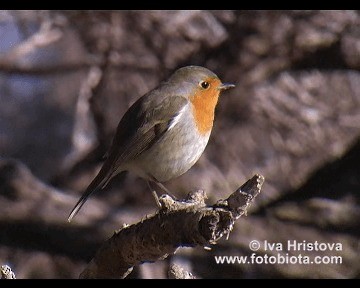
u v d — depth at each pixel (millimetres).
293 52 14156
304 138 14250
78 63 14203
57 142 14906
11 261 13414
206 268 13055
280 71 14297
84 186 14312
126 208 13883
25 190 13633
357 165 14664
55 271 13422
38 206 13523
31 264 13375
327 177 14531
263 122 14141
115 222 13500
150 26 13914
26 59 14234
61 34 13867
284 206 14219
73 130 14547
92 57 14070
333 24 14148
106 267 7059
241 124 14117
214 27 14117
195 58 14172
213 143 14000
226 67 14148
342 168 14641
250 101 14102
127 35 13961
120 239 6879
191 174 13672
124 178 14156
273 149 14156
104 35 13883
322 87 14625
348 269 13594
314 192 14586
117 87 14117
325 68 14531
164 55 14070
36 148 14938
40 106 15188
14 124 15086
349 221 14062
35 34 13711
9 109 15250
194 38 14039
